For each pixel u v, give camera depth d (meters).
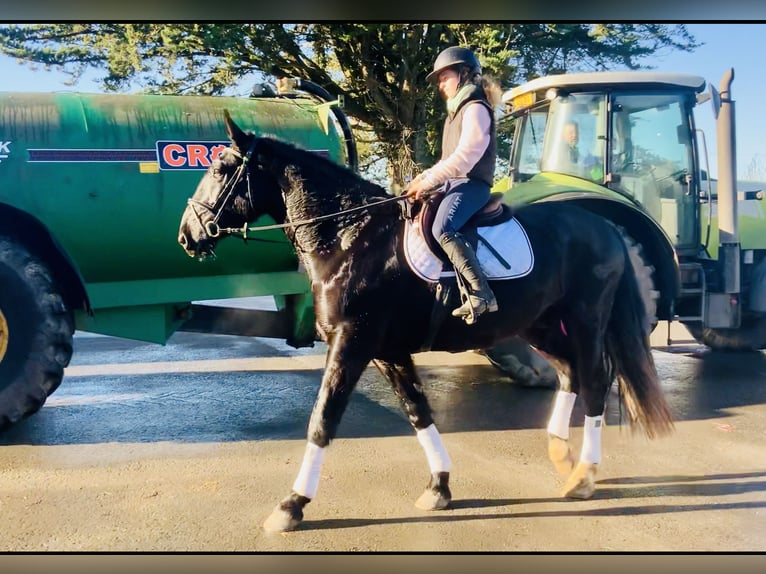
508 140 10.43
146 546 3.42
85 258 5.46
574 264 4.09
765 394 6.34
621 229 5.92
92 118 5.34
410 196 3.68
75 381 6.93
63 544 3.44
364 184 3.90
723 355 8.16
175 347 8.98
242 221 3.91
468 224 3.76
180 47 13.21
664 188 6.77
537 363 6.22
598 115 6.56
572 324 4.13
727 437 5.14
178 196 5.52
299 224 3.76
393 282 3.65
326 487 4.17
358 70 14.32
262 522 3.69
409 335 3.78
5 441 5.00
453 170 3.54
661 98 6.62
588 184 6.33
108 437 5.11
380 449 4.88
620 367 4.29
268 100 6.05
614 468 4.53
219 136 5.63
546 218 4.14
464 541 3.49
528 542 3.48
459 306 3.70
